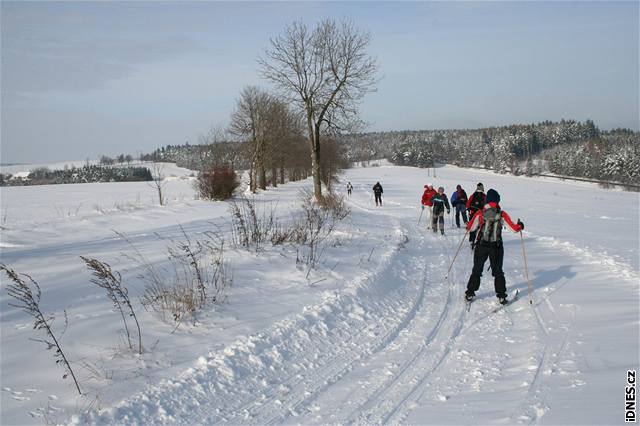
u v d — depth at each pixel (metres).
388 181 82.69
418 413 3.88
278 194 36.91
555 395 3.80
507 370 4.63
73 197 39.31
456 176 110.56
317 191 23.33
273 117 40.53
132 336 5.15
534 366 4.54
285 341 5.44
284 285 7.49
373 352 5.44
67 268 7.82
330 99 23.53
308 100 23.77
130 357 4.68
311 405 4.15
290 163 55.22
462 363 4.97
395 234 14.19
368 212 23.81
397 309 7.16
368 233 13.83
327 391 4.43
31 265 8.07
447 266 10.42
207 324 5.67
